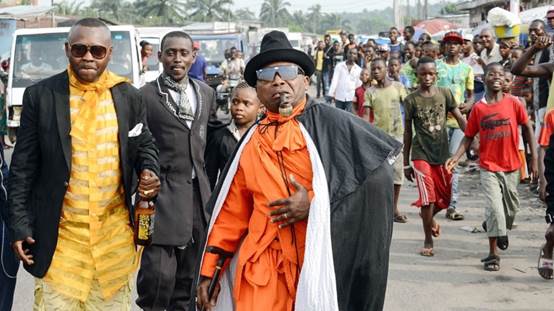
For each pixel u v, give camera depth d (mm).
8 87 13875
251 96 5836
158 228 5438
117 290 4297
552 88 6750
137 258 4438
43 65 14031
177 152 5539
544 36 6965
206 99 5738
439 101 7922
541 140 6809
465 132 7586
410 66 13203
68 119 4148
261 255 3652
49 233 4145
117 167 4234
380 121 9531
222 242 3822
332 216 3523
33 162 4188
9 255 4684
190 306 3900
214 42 26094
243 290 3686
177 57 5578
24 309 6430
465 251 7941
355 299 3627
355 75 15469
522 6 31828
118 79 4277
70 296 4152
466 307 6230
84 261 4176
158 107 5551
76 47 4105
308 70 3773
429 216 7750
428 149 7867
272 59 3682
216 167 5969
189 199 5551
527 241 8289
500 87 7395
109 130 4195
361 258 3580
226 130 5910
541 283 6836
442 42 12133
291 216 3551
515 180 7391
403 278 7027
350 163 3578
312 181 3588
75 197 4156
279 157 3654
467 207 10102
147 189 4215
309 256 3484
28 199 4195
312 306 3465
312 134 3645
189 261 5746
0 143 4734
